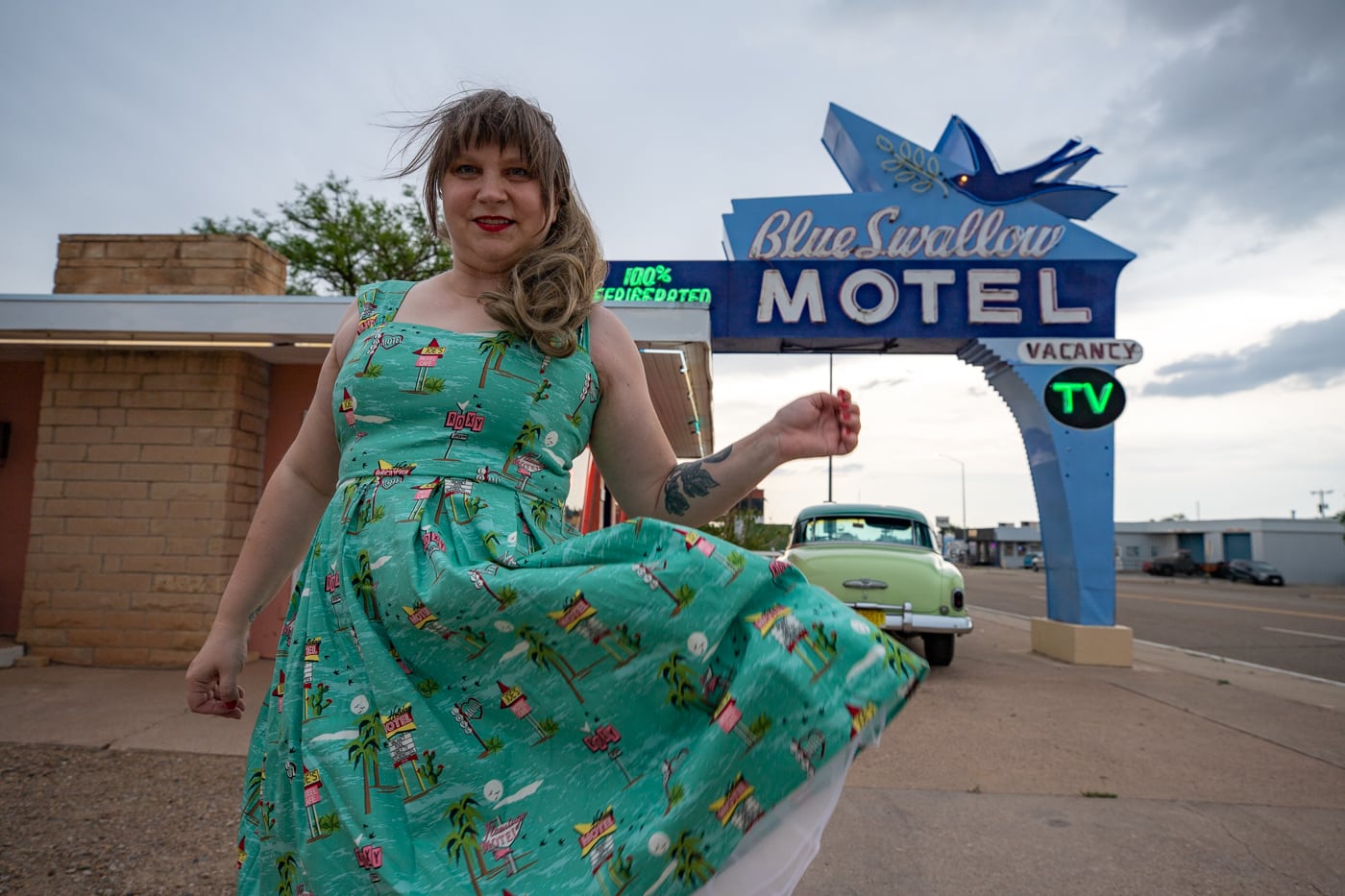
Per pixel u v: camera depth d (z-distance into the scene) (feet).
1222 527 182.29
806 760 2.81
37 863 8.86
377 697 3.33
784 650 2.94
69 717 14.80
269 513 4.48
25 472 22.22
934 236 26.43
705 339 21.04
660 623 3.16
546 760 3.22
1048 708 18.74
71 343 20.03
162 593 19.93
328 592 3.69
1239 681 23.59
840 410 4.01
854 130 27.12
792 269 26.61
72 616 19.98
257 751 3.76
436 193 4.54
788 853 2.78
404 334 3.93
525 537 3.67
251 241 21.94
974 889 9.04
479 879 3.00
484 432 3.76
